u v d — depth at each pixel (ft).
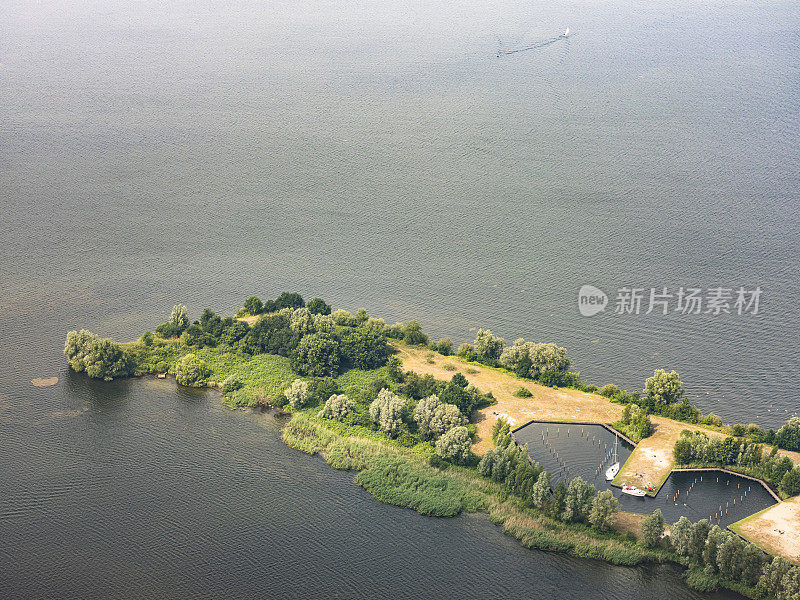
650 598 614.75
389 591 621.31
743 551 613.52
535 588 623.77
